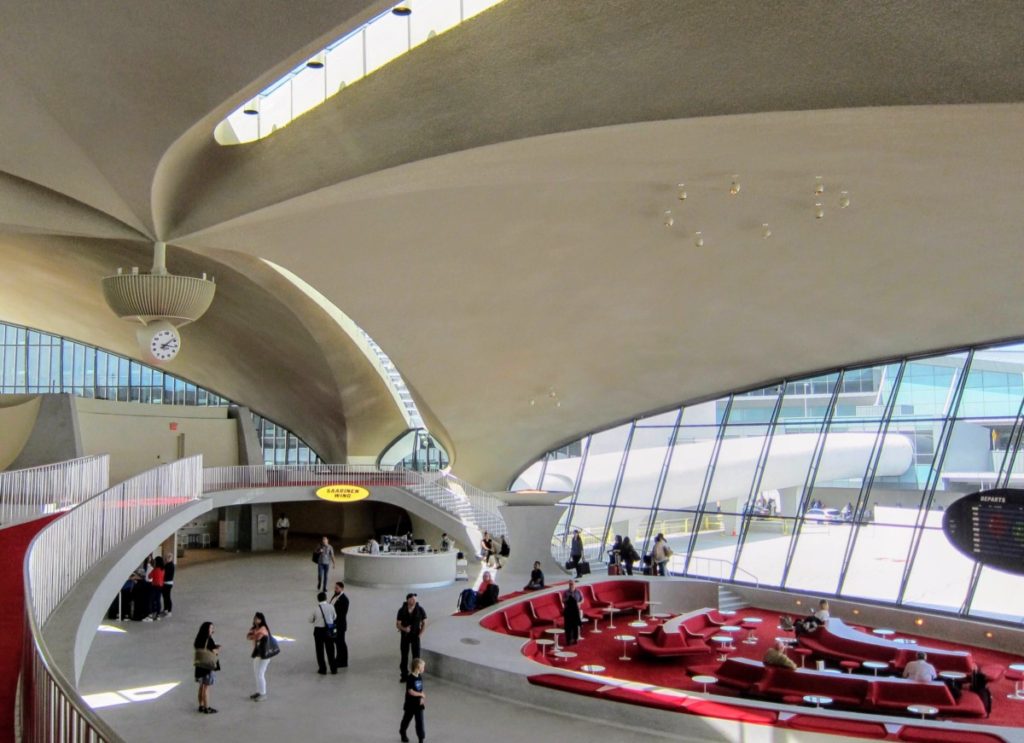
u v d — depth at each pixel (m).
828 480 28.14
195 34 10.93
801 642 20.62
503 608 21.95
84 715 4.41
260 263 27.09
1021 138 10.52
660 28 10.45
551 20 11.35
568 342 28.98
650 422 34.81
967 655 18.05
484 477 39.16
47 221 18.36
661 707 13.72
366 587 29.05
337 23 10.12
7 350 43.34
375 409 40.16
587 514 36.19
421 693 13.11
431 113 13.24
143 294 18.02
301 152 15.73
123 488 18.17
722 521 30.89
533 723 14.21
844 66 9.45
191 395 45.06
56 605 12.27
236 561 35.53
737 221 20.23
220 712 14.64
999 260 20.05
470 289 24.91
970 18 8.31
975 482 24.61
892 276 22.22
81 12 10.73
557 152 12.85
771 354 28.52
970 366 25.44
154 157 14.70
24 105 13.27
